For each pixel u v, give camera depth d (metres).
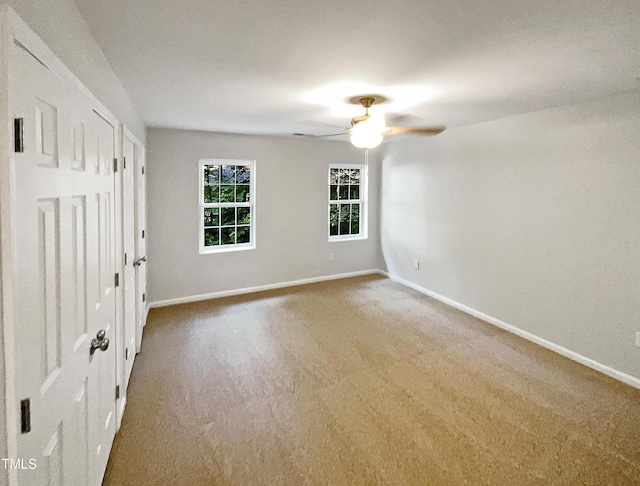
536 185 3.69
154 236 4.73
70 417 1.38
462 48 1.98
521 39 1.86
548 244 3.61
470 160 4.49
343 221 6.38
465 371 3.22
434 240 5.18
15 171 0.93
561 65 2.24
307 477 2.03
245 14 1.62
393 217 6.08
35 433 1.06
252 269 5.47
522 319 3.93
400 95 2.95
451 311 4.72
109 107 2.22
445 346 3.71
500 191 4.11
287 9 1.57
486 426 2.47
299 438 2.35
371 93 2.90
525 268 3.87
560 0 1.48
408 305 4.94
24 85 0.97
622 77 2.49
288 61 2.18
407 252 5.78
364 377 3.11
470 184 4.52
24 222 0.98
